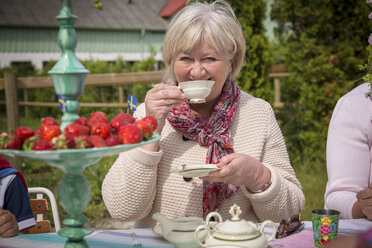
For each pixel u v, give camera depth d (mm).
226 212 2035
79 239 1319
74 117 1341
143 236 1636
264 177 1838
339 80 5797
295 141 5879
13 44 17328
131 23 19859
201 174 1657
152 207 2098
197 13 1896
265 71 5215
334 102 5762
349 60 5750
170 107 1806
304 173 5184
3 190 1942
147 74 5094
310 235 1633
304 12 5898
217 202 2004
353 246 596
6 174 1978
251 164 1768
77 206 1285
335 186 2047
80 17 18734
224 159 1715
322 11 5805
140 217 2039
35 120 10703
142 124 1332
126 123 1319
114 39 18984
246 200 2062
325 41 5965
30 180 5090
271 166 1910
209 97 2037
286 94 6293
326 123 5809
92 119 1358
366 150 2080
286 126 5746
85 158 1198
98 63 11375
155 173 1941
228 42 1899
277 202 1872
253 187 1842
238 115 2156
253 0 5098
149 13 21703
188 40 1849
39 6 18844
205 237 1422
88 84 5113
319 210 1540
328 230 1470
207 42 1865
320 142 5789
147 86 6184
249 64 5055
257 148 2105
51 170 5688
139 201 1941
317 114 5914
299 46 6023
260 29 5258
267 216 1938
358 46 5820
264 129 2139
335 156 2104
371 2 2115
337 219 1474
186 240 1395
